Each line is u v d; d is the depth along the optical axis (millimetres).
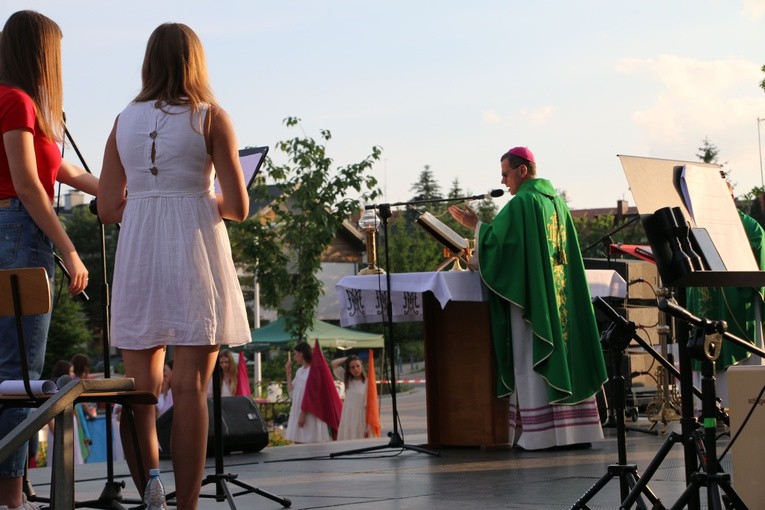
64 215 60500
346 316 8016
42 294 3480
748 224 8352
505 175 7805
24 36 4160
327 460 7508
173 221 3932
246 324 4051
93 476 7199
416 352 44625
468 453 7441
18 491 4012
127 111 4055
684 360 3664
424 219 7621
